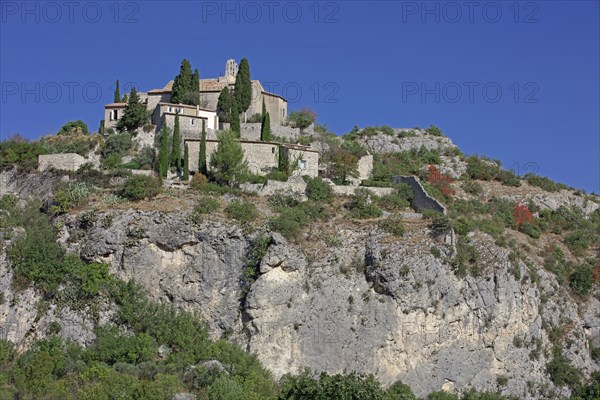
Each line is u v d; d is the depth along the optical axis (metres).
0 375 122.19
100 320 134.12
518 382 142.50
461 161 193.12
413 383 137.12
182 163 165.12
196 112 181.25
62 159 161.75
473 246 148.12
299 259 139.50
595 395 144.75
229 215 143.88
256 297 136.62
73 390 121.00
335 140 189.38
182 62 186.88
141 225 141.00
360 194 158.00
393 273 140.12
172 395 120.12
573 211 187.12
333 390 123.25
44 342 130.38
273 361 135.12
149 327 134.00
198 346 133.25
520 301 146.75
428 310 140.12
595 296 160.00
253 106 193.12
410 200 164.75
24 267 136.38
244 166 159.00
